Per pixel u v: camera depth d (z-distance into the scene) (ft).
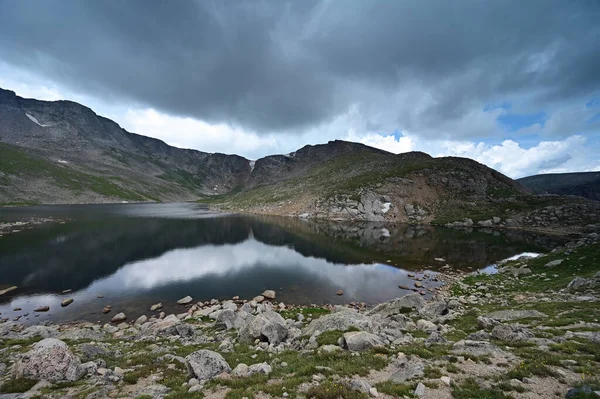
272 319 77.87
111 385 44.57
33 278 159.74
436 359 48.73
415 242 277.64
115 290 146.10
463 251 235.81
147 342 76.02
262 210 584.81
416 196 473.26
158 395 40.73
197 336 82.74
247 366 49.93
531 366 41.09
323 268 190.60
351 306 126.31
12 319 111.75
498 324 64.69
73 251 217.56
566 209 363.35
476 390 36.06
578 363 41.78
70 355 48.70
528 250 234.79
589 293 87.45
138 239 273.33
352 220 447.42
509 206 417.08
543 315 71.46
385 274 176.65
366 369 45.47
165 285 155.02
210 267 191.11
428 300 127.75
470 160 574.15
